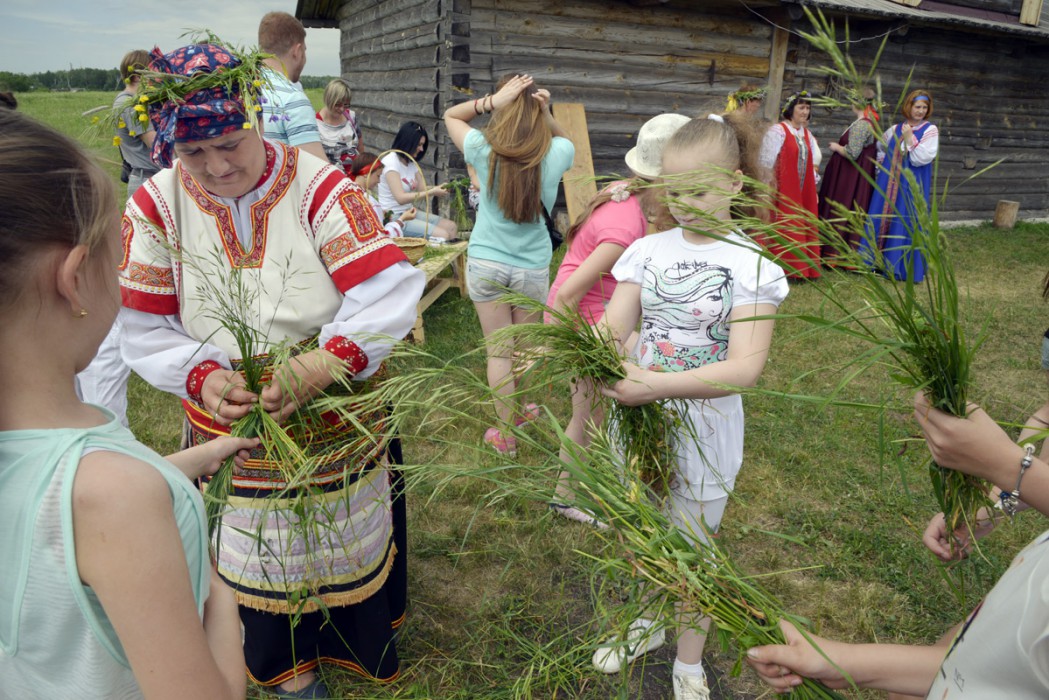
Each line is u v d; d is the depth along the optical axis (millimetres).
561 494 1581
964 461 1201
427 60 8180
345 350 1734
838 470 3641
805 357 4965
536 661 1961
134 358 1812
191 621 824
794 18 8570
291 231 1790
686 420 1935
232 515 1884
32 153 743
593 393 2082
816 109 9664
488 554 2934
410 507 3188
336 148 6332
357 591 1999
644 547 1343
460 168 7859
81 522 767
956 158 11266
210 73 1543
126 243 1795
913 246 1158
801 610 2705
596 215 2652
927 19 9117
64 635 816
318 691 2191
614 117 8562
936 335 1157
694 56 8758
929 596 2795
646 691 2318
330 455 1812
